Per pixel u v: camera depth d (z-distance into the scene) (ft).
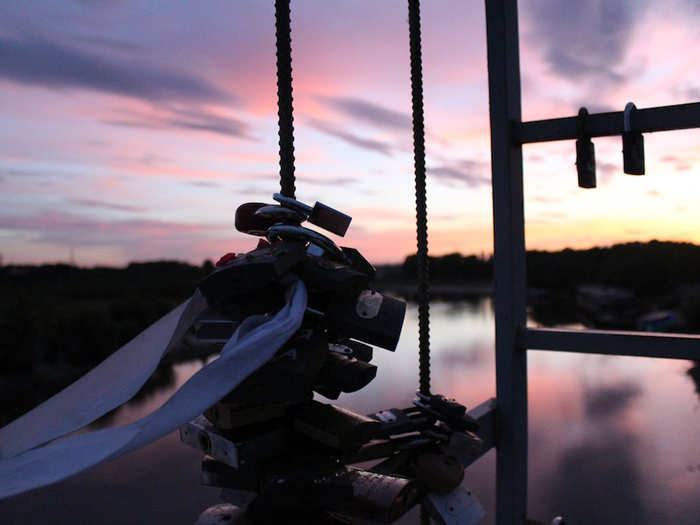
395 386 130.93
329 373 3.57
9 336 95.66
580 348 8.27
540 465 94.43
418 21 7.06
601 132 7.83
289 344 3.34
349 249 4.04
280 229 3.58
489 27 8.72
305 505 3.26
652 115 7.36
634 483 83.92
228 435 3.37
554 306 271.08
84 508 61.82
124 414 84.28
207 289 3.37
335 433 3.34
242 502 3.98
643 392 136.15
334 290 3.37
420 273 6.80
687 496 77.66
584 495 80.79
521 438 8.88
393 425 4.76
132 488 70.79
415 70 7.06
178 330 3.81
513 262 8.75
